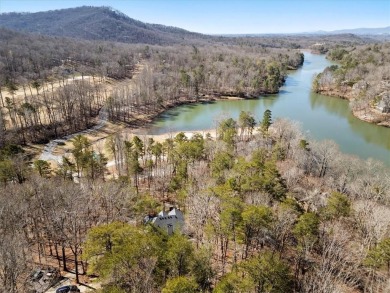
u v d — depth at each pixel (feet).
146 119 486.38
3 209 154.30
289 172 245.04
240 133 416.87
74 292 139.13
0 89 472.44
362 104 513.45
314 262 144.36
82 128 430.61
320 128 443.32
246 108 548.31
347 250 156.76
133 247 118.01
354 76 648.38
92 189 205.05
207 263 127.13
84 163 266.98
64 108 428.97
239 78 644.69
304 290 127.54
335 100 603.67
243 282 112.98
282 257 153.69
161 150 307.58
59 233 161.79
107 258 117.91
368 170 277.85
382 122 463.42
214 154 290.56
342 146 379.55
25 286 137.90
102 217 189.57
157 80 603.67
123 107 498.28
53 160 335.67
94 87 545.85
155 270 116.16
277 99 608.19
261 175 204.74
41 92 508.94
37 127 394.73
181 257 120.47
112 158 343.26
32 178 195.93
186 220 188.34
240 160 243.81
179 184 236.63
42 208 172.55
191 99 590.96
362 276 145.07
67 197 168.25
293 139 335.26
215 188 185.16
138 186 272.92
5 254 123.85
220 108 551.59
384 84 531.50
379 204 215.92
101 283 128.47
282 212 155.22
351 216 183.62
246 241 145.28
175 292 103.19
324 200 201.26
